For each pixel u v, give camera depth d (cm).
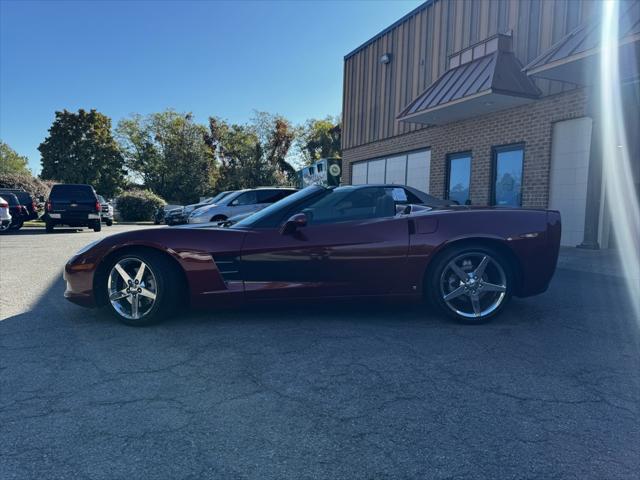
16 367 325
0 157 7375
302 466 212
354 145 1773
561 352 361
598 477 204
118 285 426
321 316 455
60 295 556
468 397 280
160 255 416
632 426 247
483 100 1034
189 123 4759
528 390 291
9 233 1667
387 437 236
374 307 491
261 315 457
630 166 915
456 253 425
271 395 282
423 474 206
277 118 4828
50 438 234
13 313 470
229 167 4900
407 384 298
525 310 491
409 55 1464
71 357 344
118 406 268
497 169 1154
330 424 248
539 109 1030
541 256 436
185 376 310
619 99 877
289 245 421
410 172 1481
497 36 1073
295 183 4728
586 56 762
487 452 222
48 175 4928
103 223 2794
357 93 1748
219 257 416
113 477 204
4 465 212
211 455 220
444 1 1314
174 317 449
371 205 448
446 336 397
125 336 393
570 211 988
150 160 5312
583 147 955
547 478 203
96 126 5038
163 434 238
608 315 471
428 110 1138
